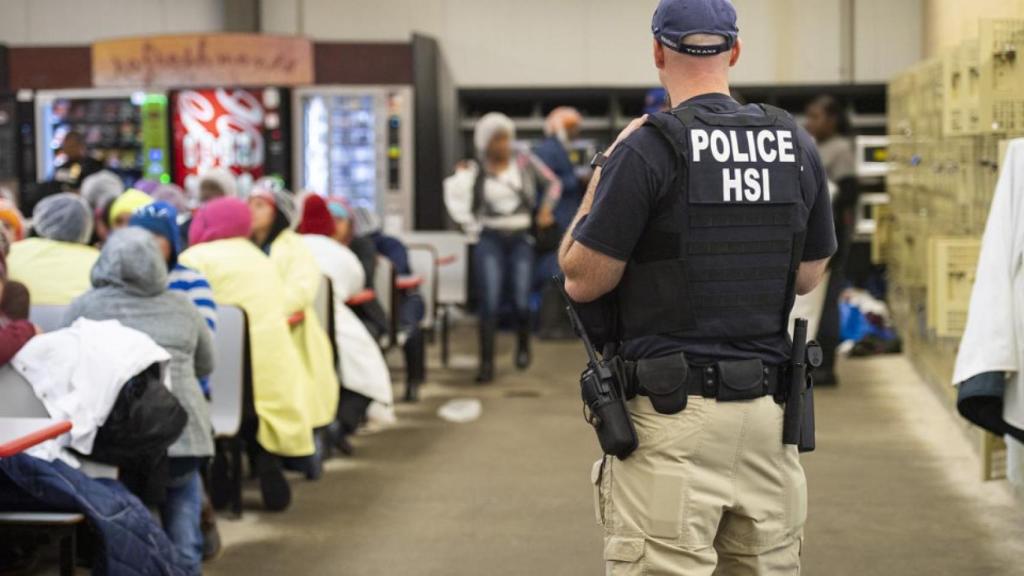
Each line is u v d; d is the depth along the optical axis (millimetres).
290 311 6047
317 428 6281
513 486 6312
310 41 13453
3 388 4027
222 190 7004
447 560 5090
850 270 12617
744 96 13688
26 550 4742
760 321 2883
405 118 13336
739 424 2848
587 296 2893
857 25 13438
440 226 13938
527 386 9297
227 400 5582
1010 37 5414
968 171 6766
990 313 4094
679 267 2840
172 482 4551
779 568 2975
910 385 9086
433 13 13914
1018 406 4086
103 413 4008
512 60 13875
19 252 5508
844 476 6438
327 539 5398
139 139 13648
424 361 9570
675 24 2924
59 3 14234
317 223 7367
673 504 2828
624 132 2883
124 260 4477
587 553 5180
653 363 2850
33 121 13688
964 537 5352
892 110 10719
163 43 13391
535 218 9812
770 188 2867
